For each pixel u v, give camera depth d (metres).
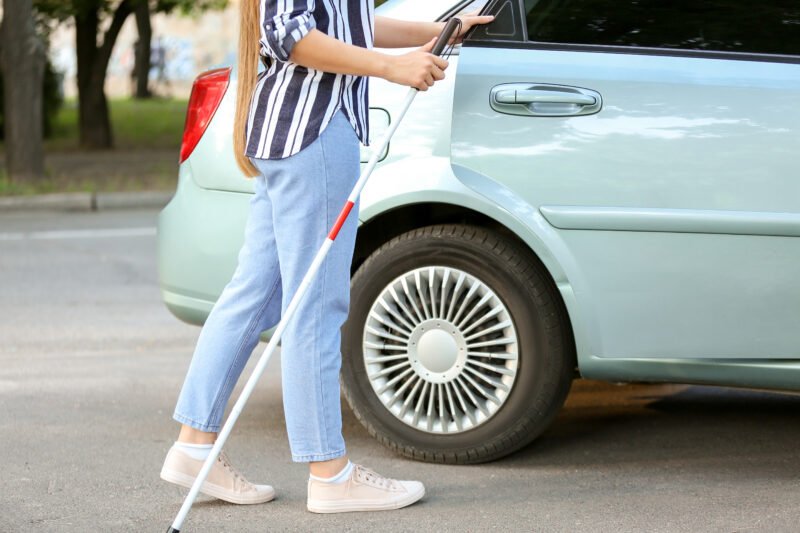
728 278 4.28
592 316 4.41
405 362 4.71
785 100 4.27
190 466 4.19
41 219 13.92
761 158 4.25
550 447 4.98
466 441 4.65
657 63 4.39
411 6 4.70
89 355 7.00
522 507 4.21
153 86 46.75
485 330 4.59
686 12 4.44
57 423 5.44
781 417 5.39
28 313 8.26
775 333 4.28
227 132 4.80
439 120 4.53
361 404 4.75
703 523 4.02
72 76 50.25
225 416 5.58
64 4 21.33
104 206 15.23
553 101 4.41
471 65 4.52
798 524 4.00
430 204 4.74
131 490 4.46
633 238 4.35
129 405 5.79
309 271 3.89
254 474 4.67
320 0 3.79
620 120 4.36
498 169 4.46
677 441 5.04
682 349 4.36
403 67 3.81
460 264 4.59
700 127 4.30
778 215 4.22
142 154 21.39
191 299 4.91
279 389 6.14
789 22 4.36
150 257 10.77
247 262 4.17
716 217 4.25
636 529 3.97
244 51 3.96
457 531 3.97
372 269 4.71
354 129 3.96
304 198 3.93
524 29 4.52
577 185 4.39
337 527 4.03
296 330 4.06
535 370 4.55
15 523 4.08
